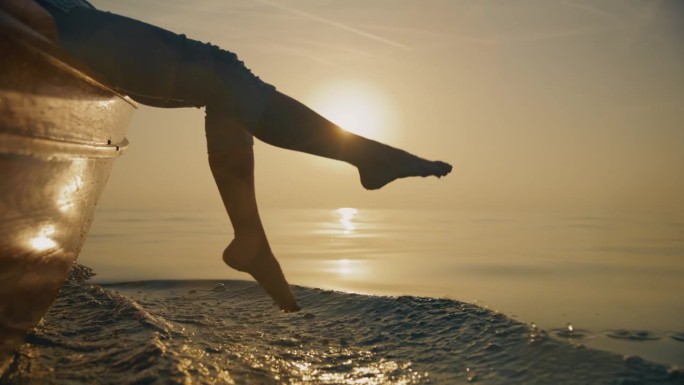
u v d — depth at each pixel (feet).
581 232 33.65
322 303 11.09
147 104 7.62
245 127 7.05
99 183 7.50
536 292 13.07
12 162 5.11
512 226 42.34
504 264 18.52
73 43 6.09
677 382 6.37
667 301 11.70
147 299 11.98
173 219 46.01
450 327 8.83
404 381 6.73
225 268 16.93
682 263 18.21
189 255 20.39
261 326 9.40
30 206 5.61
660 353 7.70
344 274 16.71
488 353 7.54
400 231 39.42
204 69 6.69
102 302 10.27
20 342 6.72
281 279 8.37
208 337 8.50
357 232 38.55
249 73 6.97
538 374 6.72
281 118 6.97
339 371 7.09
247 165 7.98
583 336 8.70
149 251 21.70
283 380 6.69
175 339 8.14
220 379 6.52
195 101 7.00
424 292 13.26
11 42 4.67
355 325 9.37
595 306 11.21
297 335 8.79
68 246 6.95
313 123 7.10
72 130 6.12
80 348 7.55
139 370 6.65
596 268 17.22
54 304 10.23
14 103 4.97
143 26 6.49
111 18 6.37
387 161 7.37
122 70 6.39
